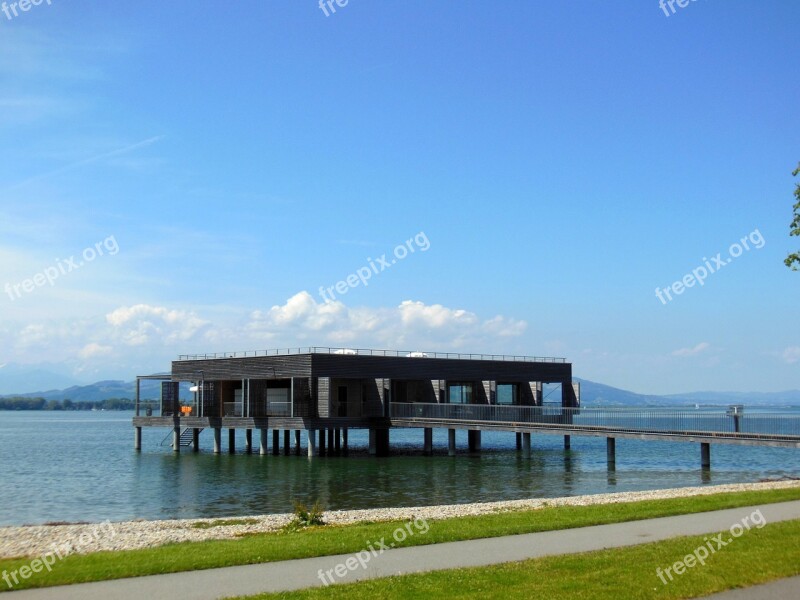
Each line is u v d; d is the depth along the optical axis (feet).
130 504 132.05
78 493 147.95
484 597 43.70
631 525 68.80
